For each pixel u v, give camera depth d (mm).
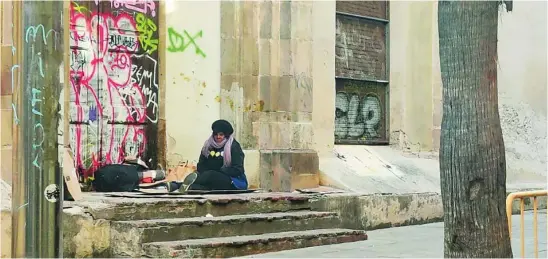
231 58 11914
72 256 8359
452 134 5684
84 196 9430
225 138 10805
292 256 8648
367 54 13992
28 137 5277
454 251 5699
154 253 8344
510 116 15836
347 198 11062
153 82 11516
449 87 5691
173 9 11633
